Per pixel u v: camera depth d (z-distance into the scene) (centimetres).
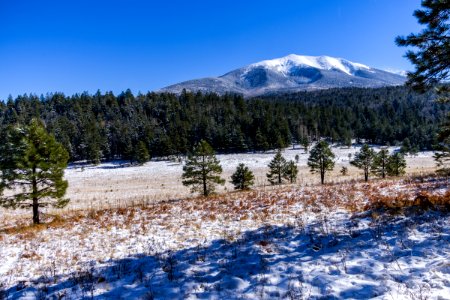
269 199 2000
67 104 16712
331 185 2859
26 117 14325
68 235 1477
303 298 531
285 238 939
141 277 737
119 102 17488
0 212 3500
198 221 1486
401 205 1069
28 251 1217
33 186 1997
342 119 15000
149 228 1438
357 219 1032
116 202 3912
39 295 701
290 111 15788
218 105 16638
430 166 6981
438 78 942
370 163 4469
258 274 668
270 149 11744
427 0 859
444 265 560
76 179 6988
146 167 8888
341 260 677
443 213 905
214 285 636
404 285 518
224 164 8438
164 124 14700
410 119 14900
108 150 11162
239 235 1083
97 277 788
